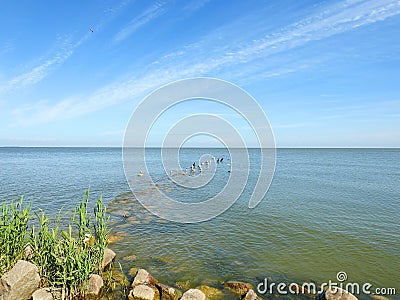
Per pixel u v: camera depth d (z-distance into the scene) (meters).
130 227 18.09
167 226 18.52
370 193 30.97
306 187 35.09
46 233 9.69
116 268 11.97
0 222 9.63
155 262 12.83
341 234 17.22
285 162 84.75
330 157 121.44
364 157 122.06
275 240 16.11
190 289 9.62
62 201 26.08
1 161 86.12
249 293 9.64
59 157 114.94
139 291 9.53
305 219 20.55
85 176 45.19
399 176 46.78
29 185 35.19
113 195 29.28
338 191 32.25
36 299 8.55
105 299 9.49
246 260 13.28
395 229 18.30
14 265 9.08
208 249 14.59
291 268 12.55
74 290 9.18
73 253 9.45
